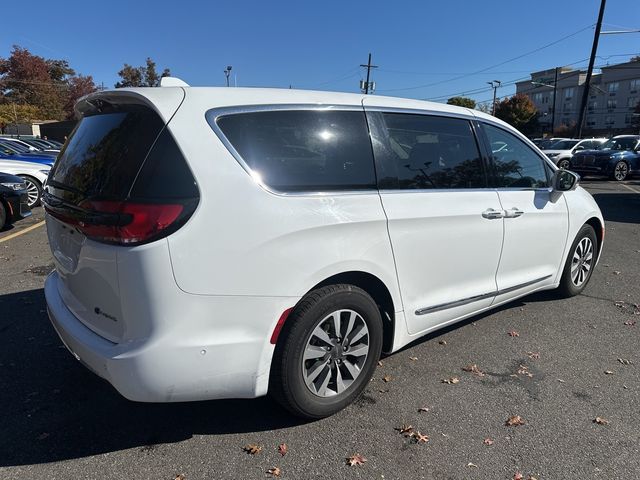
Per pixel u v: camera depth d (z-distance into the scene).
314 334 2.76
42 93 74.62
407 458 2.62
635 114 66.81
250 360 2.54
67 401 3.12
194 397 2.50
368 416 2.99
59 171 2.96
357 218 2.85
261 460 2.59
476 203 3.60
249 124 2.61
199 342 2.40
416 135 3.34
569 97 81.50
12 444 2.69
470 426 2.91
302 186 2.70
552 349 3.96
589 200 5.03
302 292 2.65
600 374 3.57
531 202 4.14
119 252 2.29
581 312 4.76
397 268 3.11
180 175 2.35
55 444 2.69
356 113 3.04
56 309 2.88
